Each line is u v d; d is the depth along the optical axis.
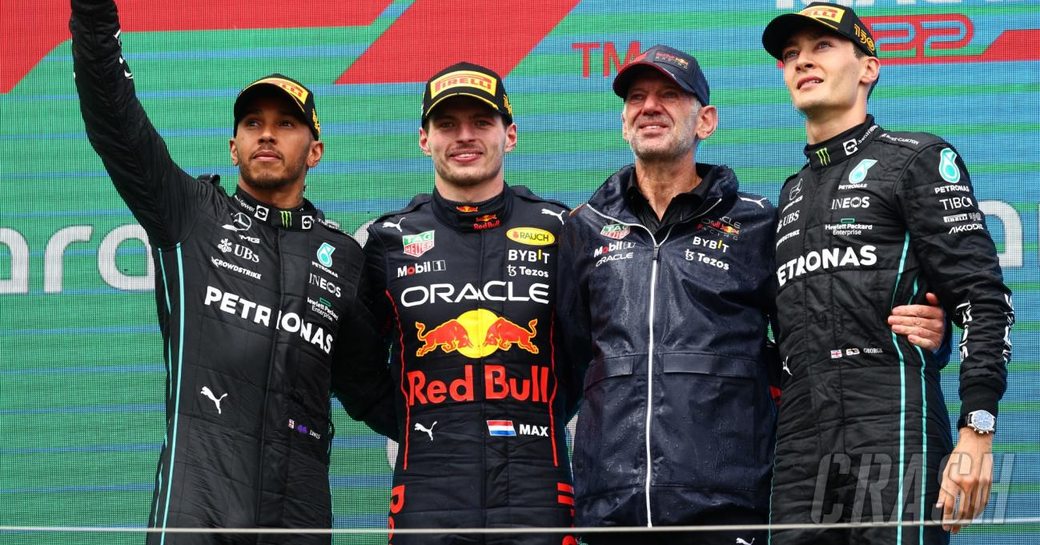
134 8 12.93
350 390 10.94
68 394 12.27
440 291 10.54
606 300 10.06
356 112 12.70
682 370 9.70
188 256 9.97
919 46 12.28
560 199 12.49
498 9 12.72
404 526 10.18
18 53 12.88
